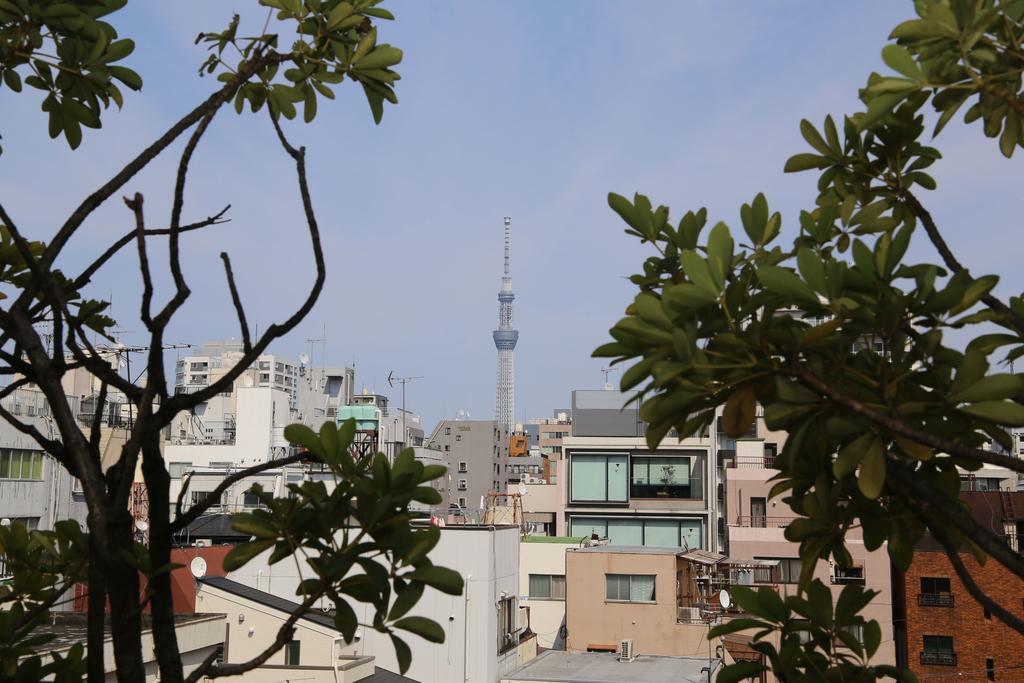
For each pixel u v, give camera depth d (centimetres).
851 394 336
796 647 431
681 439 342
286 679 2919
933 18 345
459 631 3784
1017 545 4184
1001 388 312
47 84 470
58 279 509
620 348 334
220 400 11462
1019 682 4069
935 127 389
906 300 327
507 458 14175
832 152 465
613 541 6788
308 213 347
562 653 4662
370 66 431
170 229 340
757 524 5547
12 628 466
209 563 3694
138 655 317
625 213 456
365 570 330
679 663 4369
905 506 436
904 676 418
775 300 335
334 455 355
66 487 4272
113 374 360
